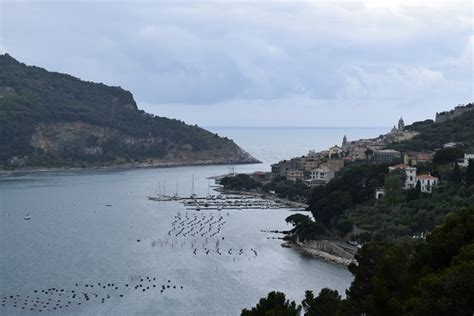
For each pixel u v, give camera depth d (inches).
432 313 3501.5
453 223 4421.8
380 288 4247.0
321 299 4985.2
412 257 4547.2
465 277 3499.0
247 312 5024.6
